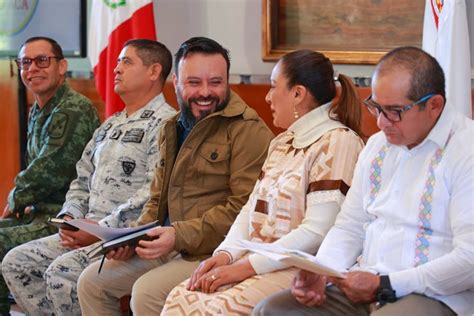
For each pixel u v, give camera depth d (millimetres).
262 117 4160
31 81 3910
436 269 2125
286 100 2729
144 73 3443
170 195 3041
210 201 3023
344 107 2746
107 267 3035
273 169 2760
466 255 2098
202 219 2924
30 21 4902
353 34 3904
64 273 3201
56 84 3959
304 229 2562
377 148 2389
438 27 3359
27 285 3434
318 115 2713
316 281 2273
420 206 2230
